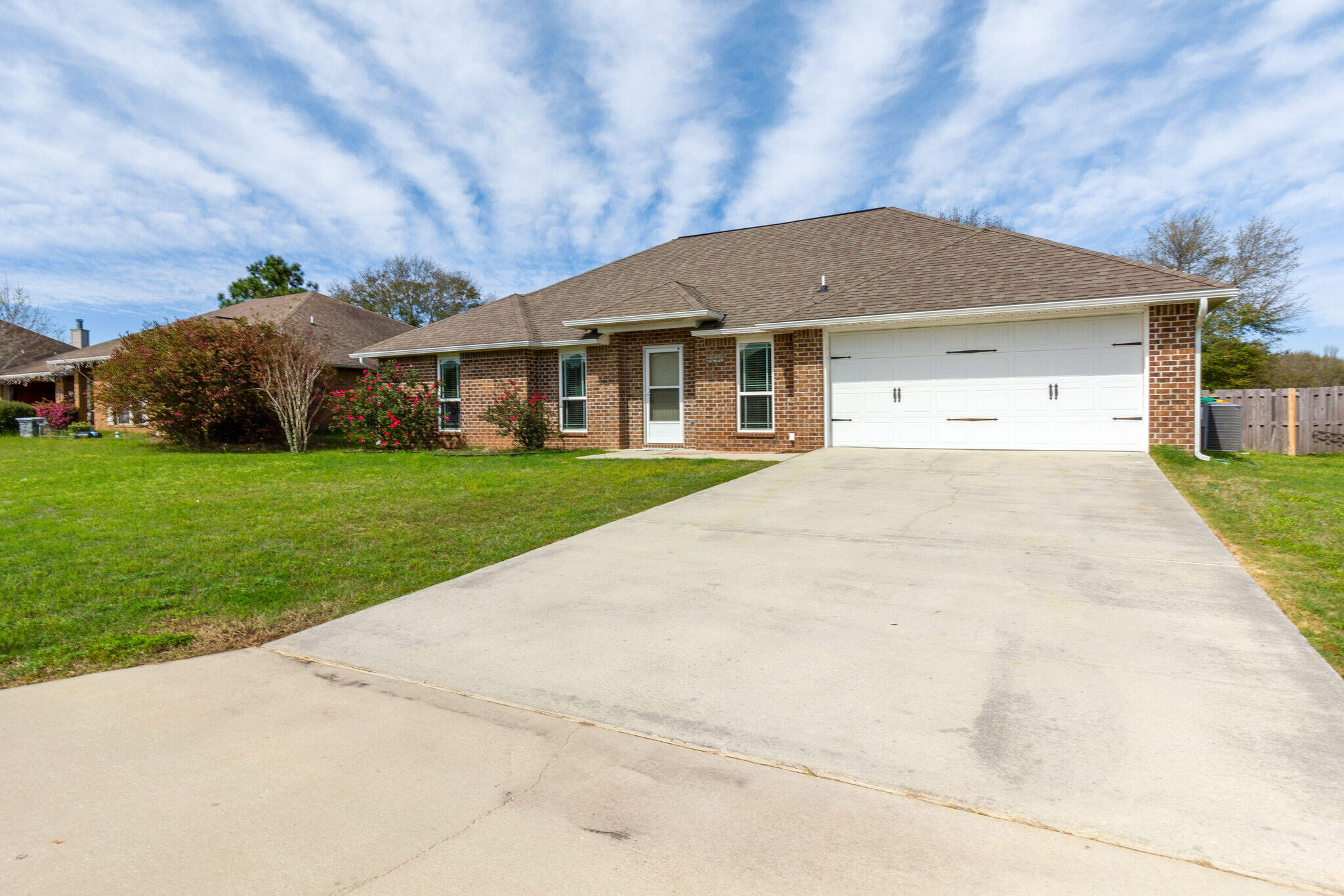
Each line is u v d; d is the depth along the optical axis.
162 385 15.37
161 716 3.03
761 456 12.07
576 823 2.21
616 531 6.54
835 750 2.63
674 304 13.07
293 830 2.19
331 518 7.36
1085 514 6.46
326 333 21.92
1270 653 3.33
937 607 4.14
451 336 16.12
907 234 14.26
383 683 3.38
